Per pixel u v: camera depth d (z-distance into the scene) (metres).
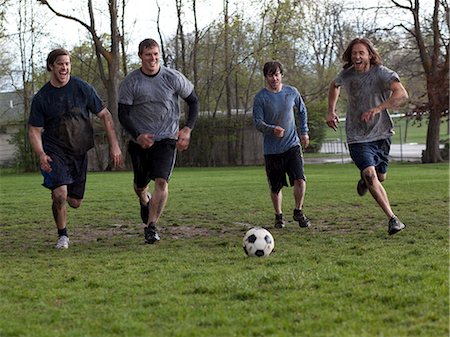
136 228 11.17
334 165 37.19
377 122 9.20
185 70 44.22
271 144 10.47
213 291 5.76
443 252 7.35
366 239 8.90
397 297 5.20
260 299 5.42
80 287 6.20
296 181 10.47
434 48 38.78
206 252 8.21
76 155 8.93
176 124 9.34
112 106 39.28
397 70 40.19
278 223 10.65
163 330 4.64
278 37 42.75
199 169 37.41
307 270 6.56
